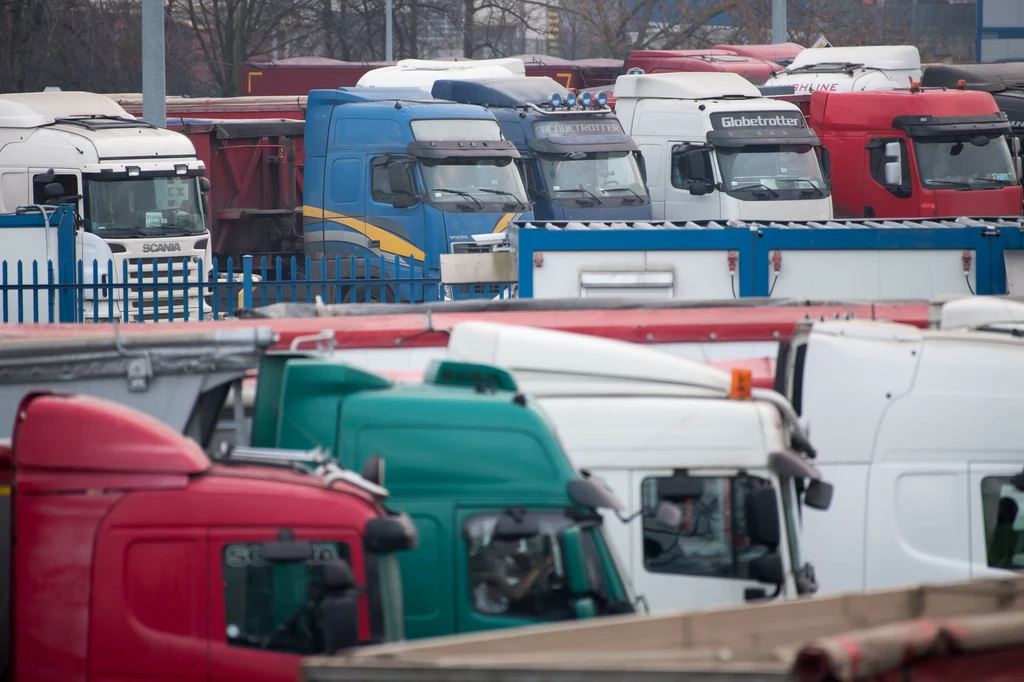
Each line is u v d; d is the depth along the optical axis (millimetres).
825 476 29906
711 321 38250
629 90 89938
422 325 36594
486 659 14570
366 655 15156
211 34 176875
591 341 27125
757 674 13148
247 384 27828
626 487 25438
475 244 78125
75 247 64875
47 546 19156
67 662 18984
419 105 80812
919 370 29891
